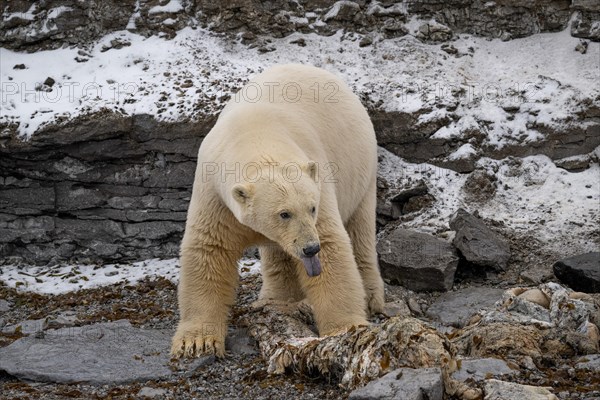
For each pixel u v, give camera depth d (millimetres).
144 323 11172
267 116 9773
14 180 14531
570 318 9625
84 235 14484
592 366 8438
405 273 12258
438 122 14430
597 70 15000
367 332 7980
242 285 12664
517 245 12883
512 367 8250
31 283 13602
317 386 8289
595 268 11438
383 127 14531
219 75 14953
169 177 14336
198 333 9477
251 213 8891
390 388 7121
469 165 14219
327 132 10562
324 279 9398
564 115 14406
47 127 14047
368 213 11812
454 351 7883
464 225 12547
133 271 13891
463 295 11578
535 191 14008
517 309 9875
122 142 14242
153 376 8867
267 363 8977
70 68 15273
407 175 14297
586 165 14289
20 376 8977
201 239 9625
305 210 8758
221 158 9492
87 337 10109
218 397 8250
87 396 8445
